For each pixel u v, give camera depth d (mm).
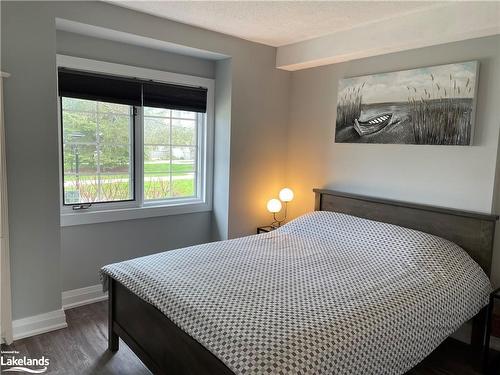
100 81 3182
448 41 2865
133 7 2912
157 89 3518
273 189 4156
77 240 3225
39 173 2639
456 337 2875
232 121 3727
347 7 2781
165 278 2189
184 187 3926
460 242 2824
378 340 1784
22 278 2641
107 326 2877
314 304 1902
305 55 3664
